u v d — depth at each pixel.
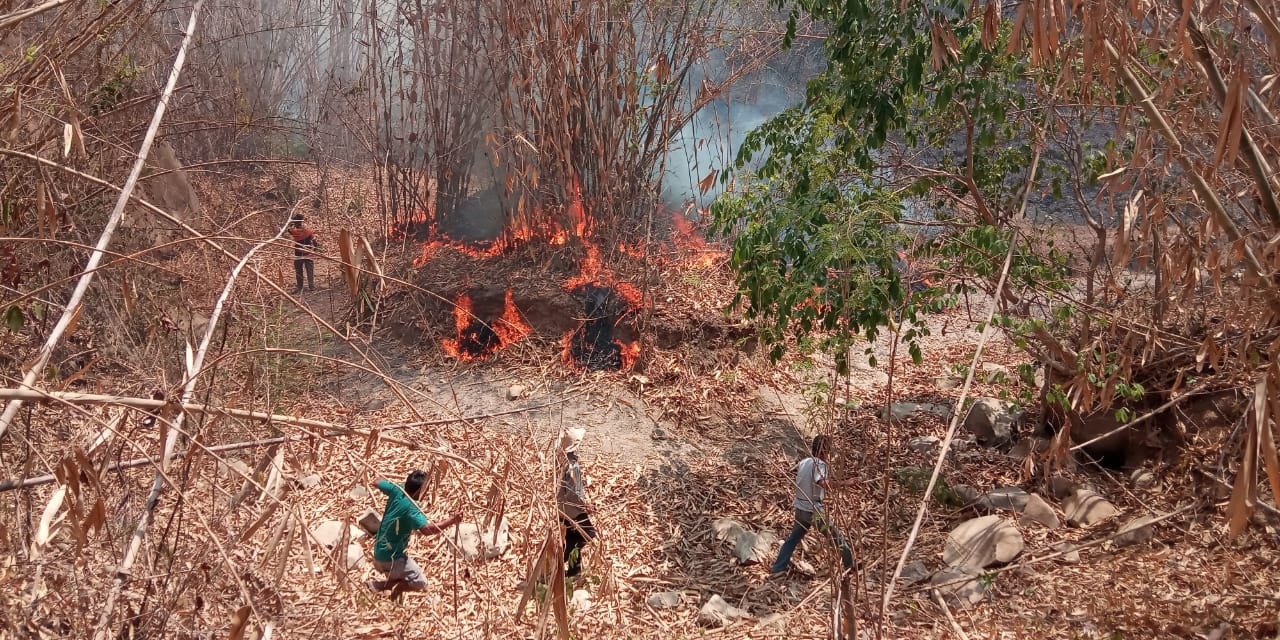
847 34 6.48
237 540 3.07
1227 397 6.65
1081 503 6.81
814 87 6.90
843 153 6.88
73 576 3.05
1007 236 6.57
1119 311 6.71
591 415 8.69
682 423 8.70
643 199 10.49
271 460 2.94
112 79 5.32
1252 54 5.18
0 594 2.87
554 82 9.89
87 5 4.93
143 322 4.98
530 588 2.88
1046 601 5.70
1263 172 3.80
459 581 5.89
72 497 2.62
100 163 5.04
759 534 6.98
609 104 10.07
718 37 10.11
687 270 10.62
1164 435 6.98
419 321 9.86
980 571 6.13
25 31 4.66
